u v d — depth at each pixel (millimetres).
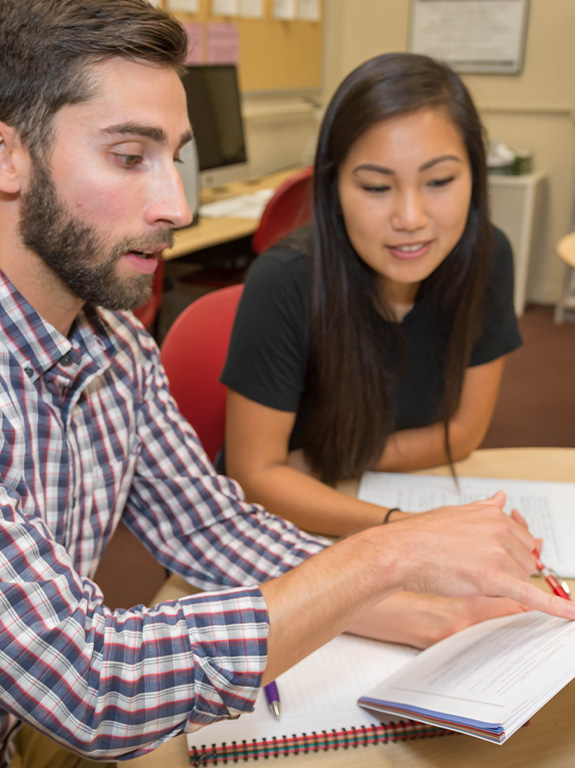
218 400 1450
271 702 743
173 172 663
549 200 4703
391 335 1236
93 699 599
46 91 612
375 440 1205
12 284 729
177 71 665
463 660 734
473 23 4574
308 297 1174
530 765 679
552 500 1118
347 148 1067
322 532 1091
